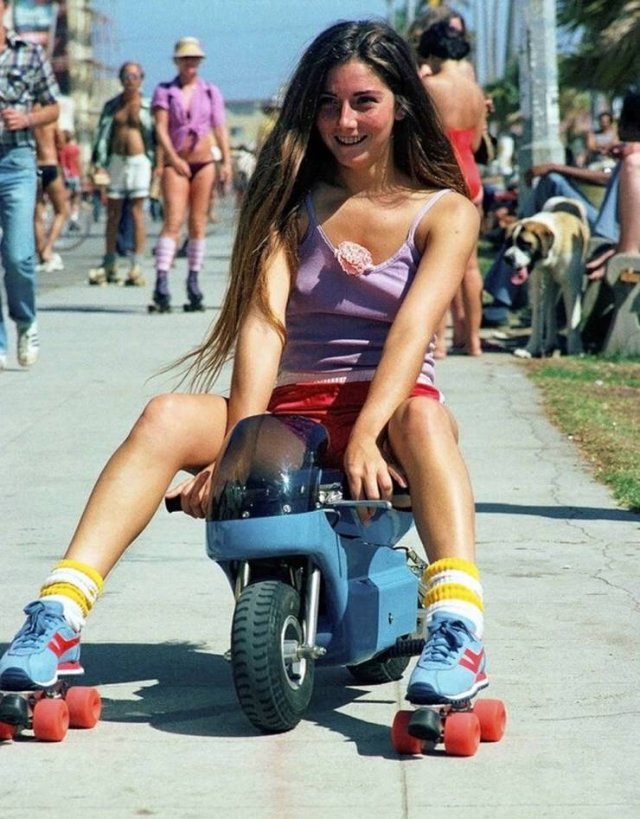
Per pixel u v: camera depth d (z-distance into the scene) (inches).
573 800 148.5
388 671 190.5
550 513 281.7
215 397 180.2
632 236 482.0
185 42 609.0
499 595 226.8
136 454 174.9
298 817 144.9
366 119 179.5
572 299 490.0
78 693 171.6
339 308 182.2
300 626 168.1
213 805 148.3
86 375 445.7
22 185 425.7
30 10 3395.7
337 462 178.1
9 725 166.4
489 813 145.2
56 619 169.5
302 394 182.2
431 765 158.9
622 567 243.3
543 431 363.9
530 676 188.4
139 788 153.2
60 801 149.9
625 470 316.5
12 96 413.7
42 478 311.9
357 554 173.6
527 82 642.8
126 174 770.8
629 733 168.1
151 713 177.2
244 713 168.1
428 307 176.6
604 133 1032.8
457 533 167.9
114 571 243.8
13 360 480.1
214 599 227.8
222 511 164.1
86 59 4163.4
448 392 421.7
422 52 445.1
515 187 1128.2
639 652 198.2
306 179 187.0
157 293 627.8
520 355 494.3
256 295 182.2
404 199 183.2
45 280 834.2
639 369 465.4
